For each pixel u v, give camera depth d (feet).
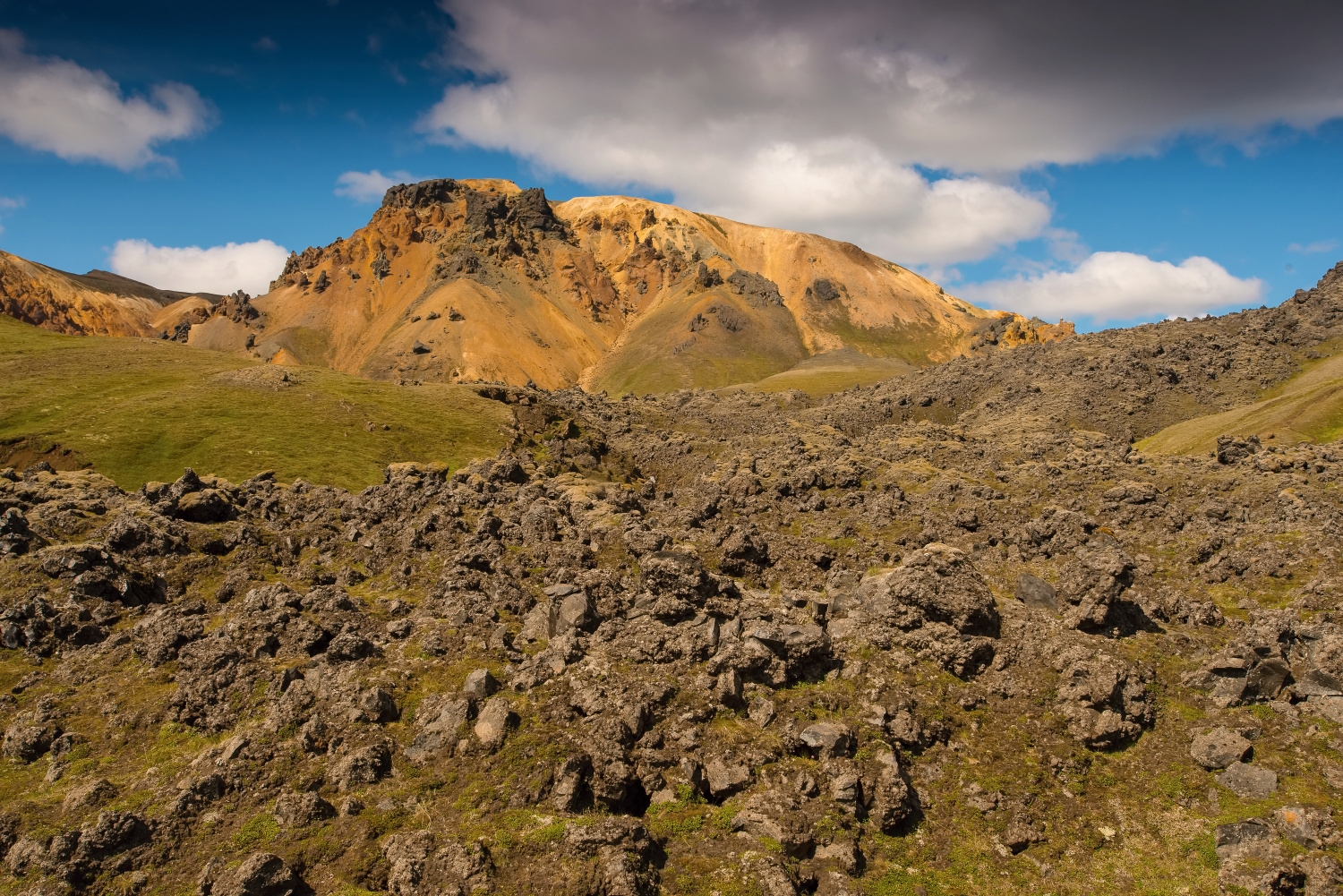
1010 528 221.25
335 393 538.88
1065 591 142.82
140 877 89.61
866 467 355.56
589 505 202.80
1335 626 137.18
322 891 87.10
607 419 618.44
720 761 104.12
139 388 508.12
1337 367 602.03
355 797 99.71
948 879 94.17
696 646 122.31
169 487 214.69
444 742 108.06
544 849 90.33
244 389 522.06
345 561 181.68
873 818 100.07
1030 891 93.20
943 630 127.03
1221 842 96.84
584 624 133.90
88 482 218.59
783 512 274.16
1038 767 109.50
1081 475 309.42
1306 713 117.39
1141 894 92.58
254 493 225.35
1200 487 279.49
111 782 104.17
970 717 117.19
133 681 126.41
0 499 185.06
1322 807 98.94
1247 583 194.59
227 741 109.40
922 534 231.91
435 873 87.04
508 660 126.72
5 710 120.37
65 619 139.13
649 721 109.81
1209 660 127.24
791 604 144.66
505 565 164.35
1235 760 108.06
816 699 116.06
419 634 135.95
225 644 127.54
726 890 86.43
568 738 106.73
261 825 95.81
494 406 563.48
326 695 116.67
